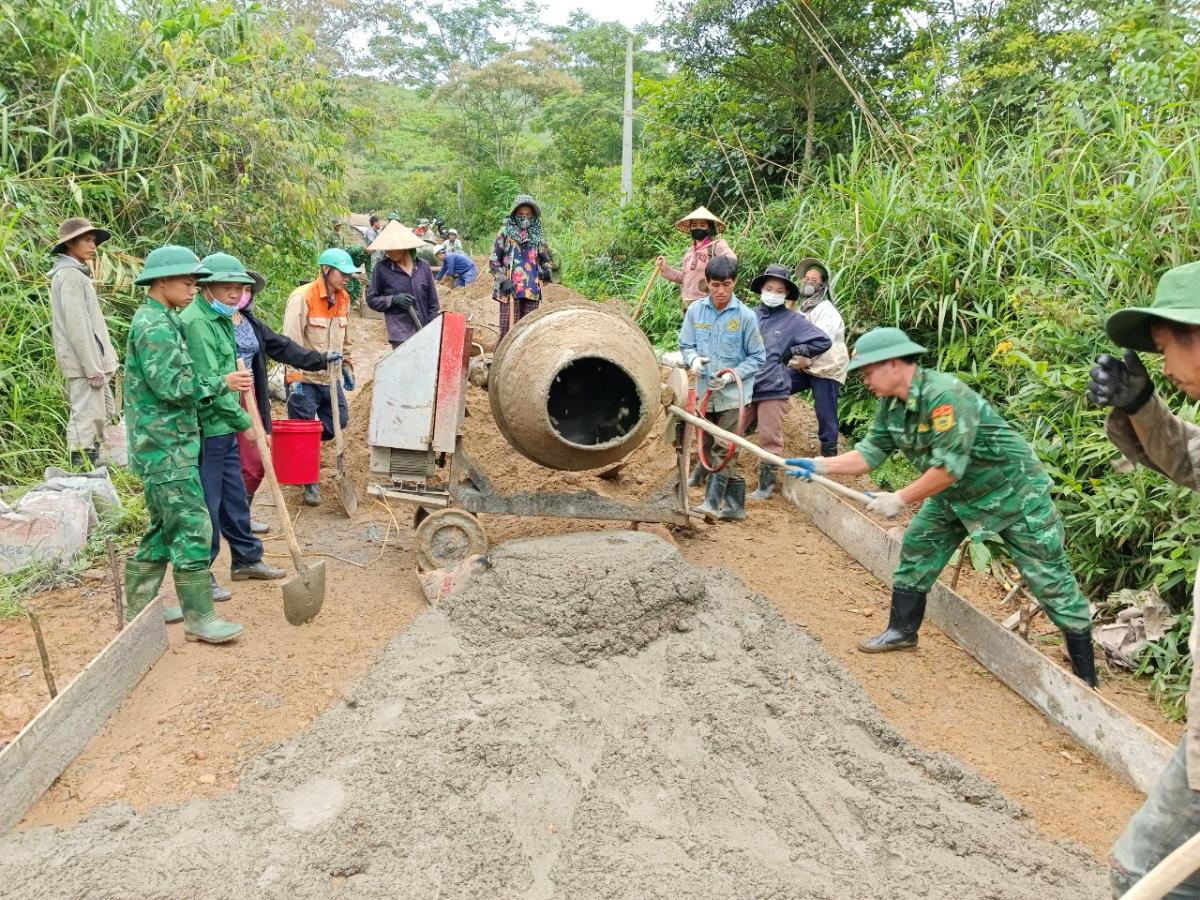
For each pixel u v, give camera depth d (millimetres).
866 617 4965
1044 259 6969
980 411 3859
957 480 3953
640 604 4340
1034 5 10125
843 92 11883
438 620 4500
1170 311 2170
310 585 4516
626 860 2850
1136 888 1868
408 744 3453
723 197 13172
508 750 3396
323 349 6508
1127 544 5211
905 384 3898
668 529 6031
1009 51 9688
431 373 5047
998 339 6863
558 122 34250
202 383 4324
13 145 8289
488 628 4324
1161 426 2568
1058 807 3342
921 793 3266
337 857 2850
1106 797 3414
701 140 13266
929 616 4934
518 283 8852
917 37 11195
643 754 3406
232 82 9797
